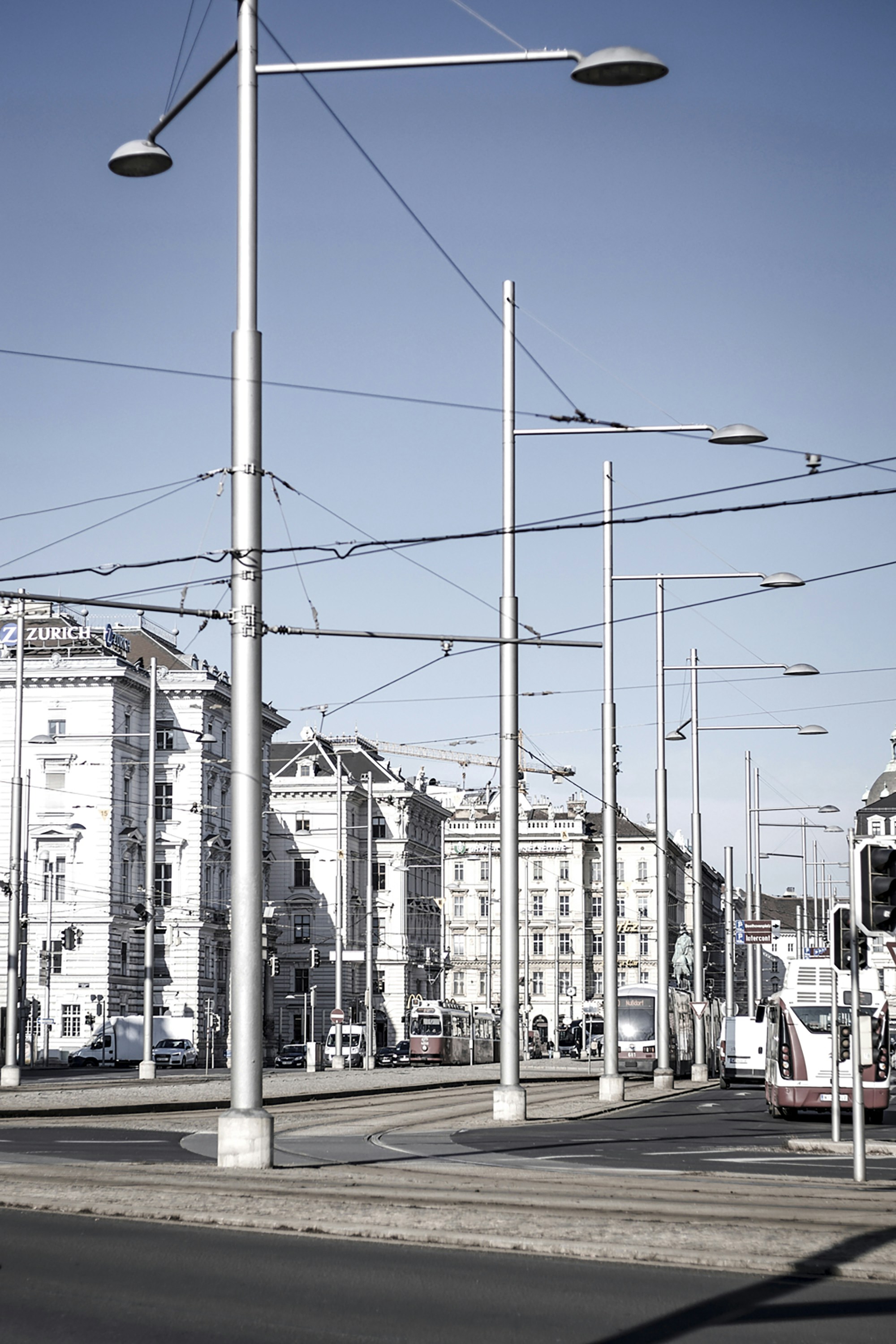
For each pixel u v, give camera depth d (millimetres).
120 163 18422
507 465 29875
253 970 18250
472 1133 26766
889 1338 9344
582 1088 50938
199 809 92750
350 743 136375
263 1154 18016
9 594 19656
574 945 146000
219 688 95812
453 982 146125
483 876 147750
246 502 18656
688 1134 27453
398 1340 9047
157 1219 13953
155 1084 49094
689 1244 12578
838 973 23312
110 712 88875
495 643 23344
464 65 17547
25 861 84375
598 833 148750
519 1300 10336
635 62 16141
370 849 81938
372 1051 78562
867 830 97750
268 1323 9445
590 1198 15641
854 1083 18672
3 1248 12258
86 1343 8867
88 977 86750
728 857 73875
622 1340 9156
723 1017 72562
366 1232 13078
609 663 40094
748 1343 9125
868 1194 16797
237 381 18734
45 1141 24047
